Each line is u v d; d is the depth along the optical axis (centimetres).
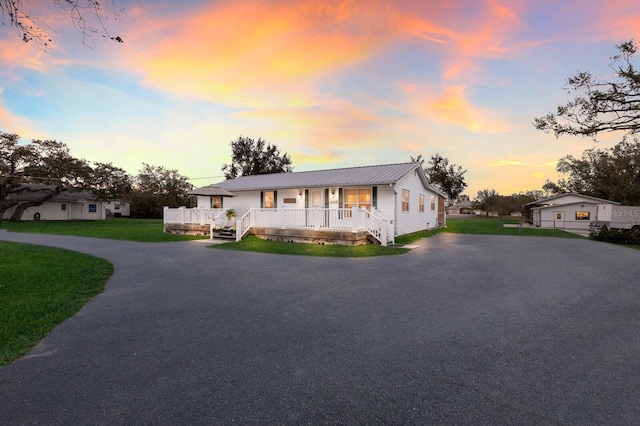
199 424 206
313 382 261
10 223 2797
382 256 998
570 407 226
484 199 6725
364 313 448
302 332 377
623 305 486
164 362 301
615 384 258
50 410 224
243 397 239
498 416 214
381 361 300
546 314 443
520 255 1023
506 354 315
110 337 366
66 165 2789
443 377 269
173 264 859
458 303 496
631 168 3278
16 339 359
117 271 766
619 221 2091
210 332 379
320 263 871
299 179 1895
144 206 4347
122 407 227
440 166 4950
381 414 217
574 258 970
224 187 2045
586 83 1045
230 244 1308
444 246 1262
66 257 958
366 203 1602
